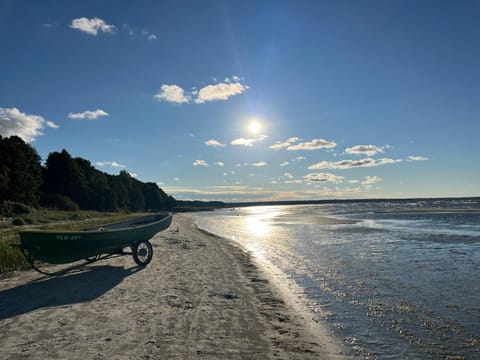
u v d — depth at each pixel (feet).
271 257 48.26
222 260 44.80
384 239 69.00
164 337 18.92
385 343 19.19
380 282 33.35
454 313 24.29
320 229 96.89
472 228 91.91
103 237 35.55
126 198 296.92
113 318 21.75
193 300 26.23
